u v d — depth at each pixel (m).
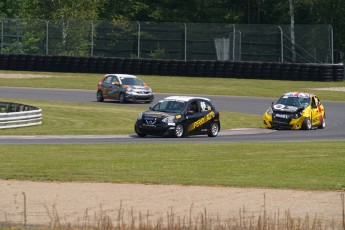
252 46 163.88
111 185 51.41
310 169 58.19
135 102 124.88
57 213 43.94
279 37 162.12
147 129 81.25
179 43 169.75
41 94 132.38
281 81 152.75
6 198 47.44
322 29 159.38
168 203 46.56
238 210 44.88
